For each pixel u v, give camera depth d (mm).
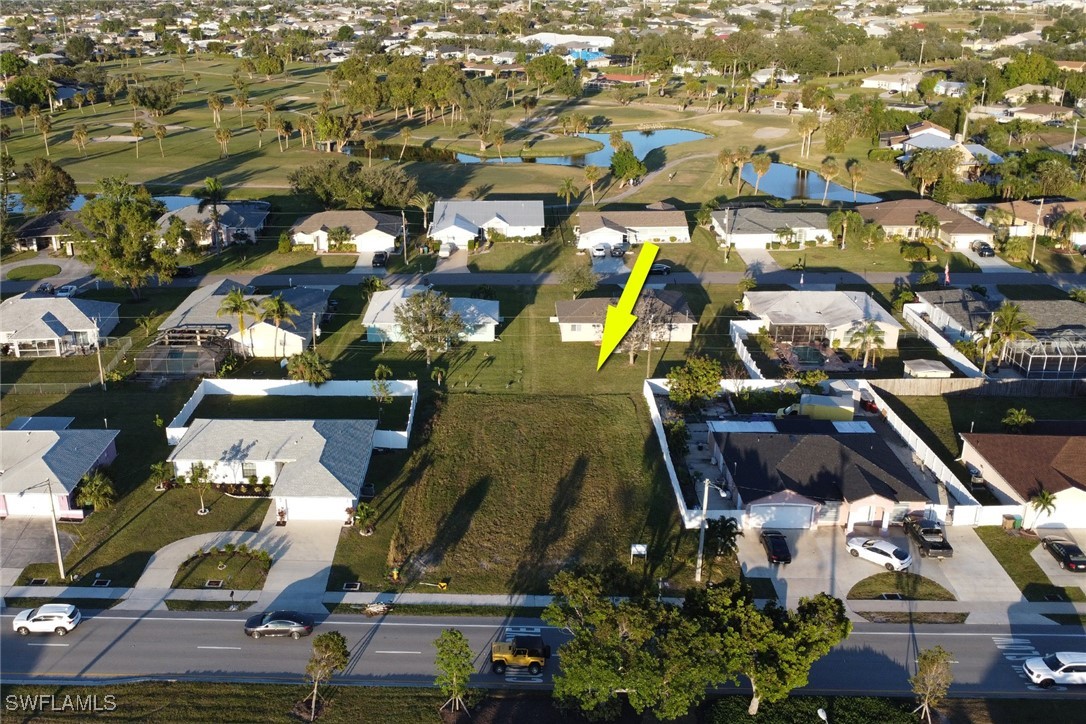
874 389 81250
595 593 44062
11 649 48750
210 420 68125
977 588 54750
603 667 40812
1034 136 189125
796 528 61125
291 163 173250
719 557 57000
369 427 69562
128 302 101438
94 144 189375
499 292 107438
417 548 58375
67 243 118375
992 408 78938
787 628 42469
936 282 109000
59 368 84750
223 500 63469
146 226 99062
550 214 140500
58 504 60812
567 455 69938
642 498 64125
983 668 48000
